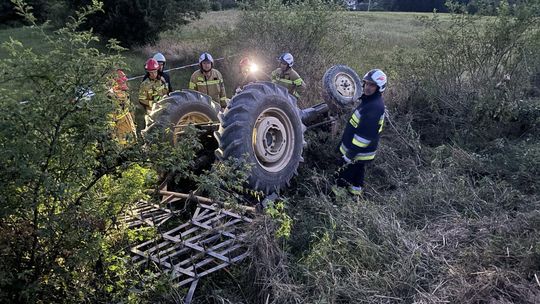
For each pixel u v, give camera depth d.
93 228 2.67
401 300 3.30
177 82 9.91
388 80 7.86
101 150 2.68
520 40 7.43
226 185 3.47
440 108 7.48
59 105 2.38
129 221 3.70
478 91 7.28
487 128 6.83
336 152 5.91
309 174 5.41
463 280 3.41
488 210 4.56
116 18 13.05
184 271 3.31
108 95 2.68
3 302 2.47
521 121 6.86
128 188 2.89
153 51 12.94
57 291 2.72
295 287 3.33
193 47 12.51
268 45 9.40
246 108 4.33
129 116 5.07
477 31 7.61
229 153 4.25
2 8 21.97
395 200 4.78
